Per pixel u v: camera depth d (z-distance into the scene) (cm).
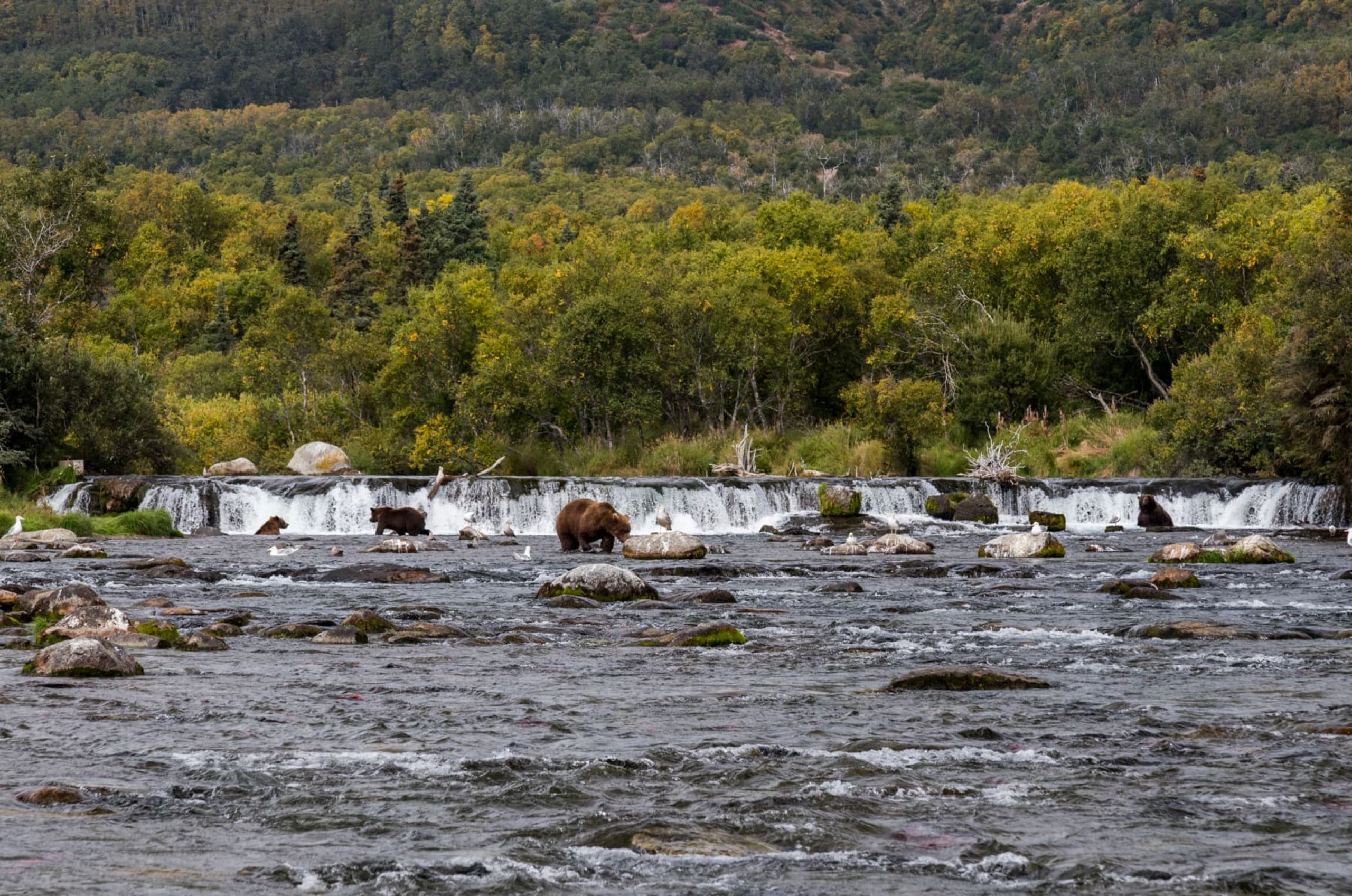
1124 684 3341
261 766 2341
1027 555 8088
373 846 1858
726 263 18825
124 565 7225
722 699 3106
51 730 2655
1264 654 3897
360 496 12088
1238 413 13375
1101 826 1959
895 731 2695
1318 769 2320
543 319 17050
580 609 5253
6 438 12594
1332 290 11956
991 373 16700
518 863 1770
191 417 17700
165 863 1769
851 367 18300
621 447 16512
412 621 4841
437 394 17062
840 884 1692
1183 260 16862
